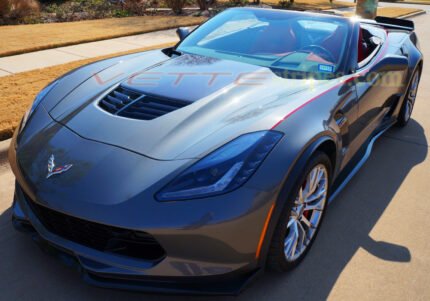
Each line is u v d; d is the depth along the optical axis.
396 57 3.52
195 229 1.90
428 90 6.66
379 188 3.58
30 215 2.32
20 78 5.57
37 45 7.49
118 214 1.90
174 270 1.98
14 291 2.27
